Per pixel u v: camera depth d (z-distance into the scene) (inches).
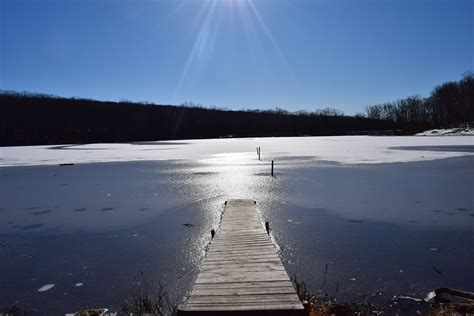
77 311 163.8
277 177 590.6
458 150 1090.7
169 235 278.4
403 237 259.6
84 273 207.2
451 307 148.3
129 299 173.8
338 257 222.2
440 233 267.1
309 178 570.9
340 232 275.3
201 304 132.3
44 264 222.2
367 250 233.5
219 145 1718.8
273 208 362.6
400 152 1051.9
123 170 744.3
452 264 206.2
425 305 158.7
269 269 170.6
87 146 1881.2
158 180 587.8
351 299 166.6
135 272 207.3
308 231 279.1
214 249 208.5
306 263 213.6
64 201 427.5
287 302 133.0
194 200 415.8
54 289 187.3
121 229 298.7
